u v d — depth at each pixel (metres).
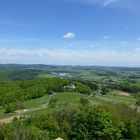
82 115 82.44
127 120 93.00
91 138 80.06
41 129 82.12
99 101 143.38
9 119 116.31
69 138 82.88
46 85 190.12
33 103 157.38
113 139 82.81
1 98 162.12
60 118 88.81
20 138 71.75
